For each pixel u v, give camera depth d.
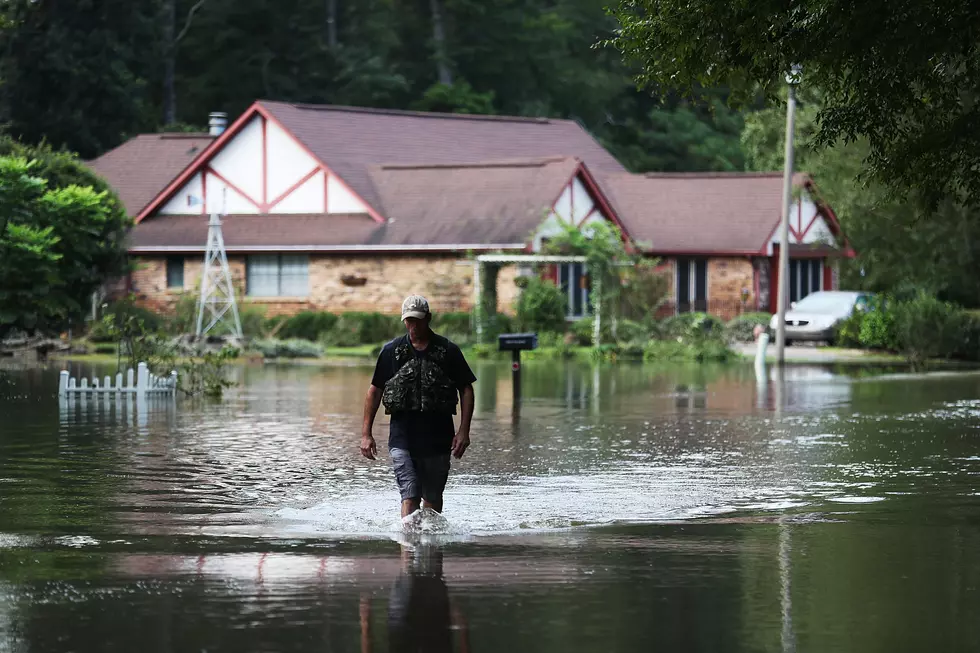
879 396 77.12
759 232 141.88
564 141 163.88
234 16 197.38
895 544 32.91
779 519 36.75
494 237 129.25
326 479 44.06
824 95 50.66
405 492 34.09
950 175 48.69
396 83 196.62
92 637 23.95
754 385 85.69
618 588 27.92
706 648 23.36
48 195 103.25
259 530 34.84
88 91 181.25
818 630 24.55
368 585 28.12
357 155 143.62
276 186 140.75
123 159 158.25
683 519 36.72
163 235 140.25
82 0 184.50
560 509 38.28
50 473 45.12
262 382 87.06
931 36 42.09
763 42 45.44
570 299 135.00
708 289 144.38
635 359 115.38
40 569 29.77
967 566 30.23
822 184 136.38
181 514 37.25
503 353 118.06
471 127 157.88
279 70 199.00
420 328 34.28
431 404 34.09
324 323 131.12
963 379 91.06
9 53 177.38
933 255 123.38
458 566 30.14
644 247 129.38
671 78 48.94
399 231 133.50
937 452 51.50
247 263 138.00
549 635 24.19
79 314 116.00
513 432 58.31
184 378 86.12
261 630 24.50
